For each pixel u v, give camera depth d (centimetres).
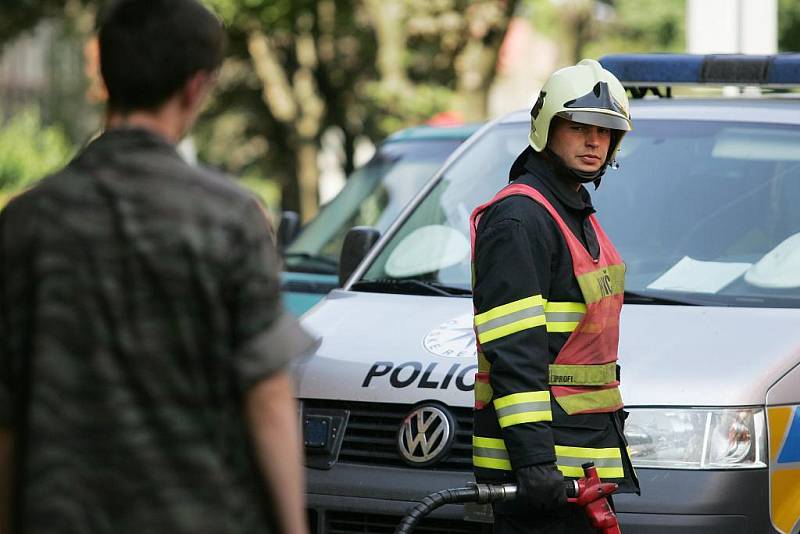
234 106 4212
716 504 717
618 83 689
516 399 645
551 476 641
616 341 683
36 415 443
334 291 912
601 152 681
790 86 964
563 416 662
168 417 444
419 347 795
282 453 455
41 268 450
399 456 763
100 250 448
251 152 4647
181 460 445
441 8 2473
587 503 652
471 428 754
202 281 448
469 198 949
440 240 929
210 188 457
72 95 6278
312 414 792
